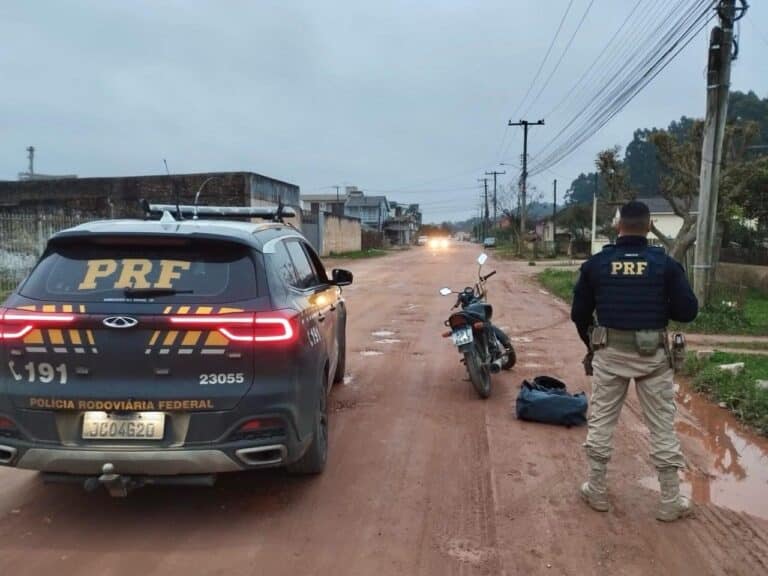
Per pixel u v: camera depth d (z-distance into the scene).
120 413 3.49
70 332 3.48
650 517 3.98
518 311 14.36
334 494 4.27
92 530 3.75
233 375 3.54
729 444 5.39
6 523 3.83
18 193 29.19
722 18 11.50
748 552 3.55
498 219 114.19
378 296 17.25
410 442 5.31
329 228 45.47
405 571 3.33
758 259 20.44
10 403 3.53
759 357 8.65
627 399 6.79
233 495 4.23
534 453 5.08
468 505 4.13
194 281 3.66
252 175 28.20
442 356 8.91
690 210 18.06
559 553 3.53
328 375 5.14
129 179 28.44
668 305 3.89
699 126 17.92
